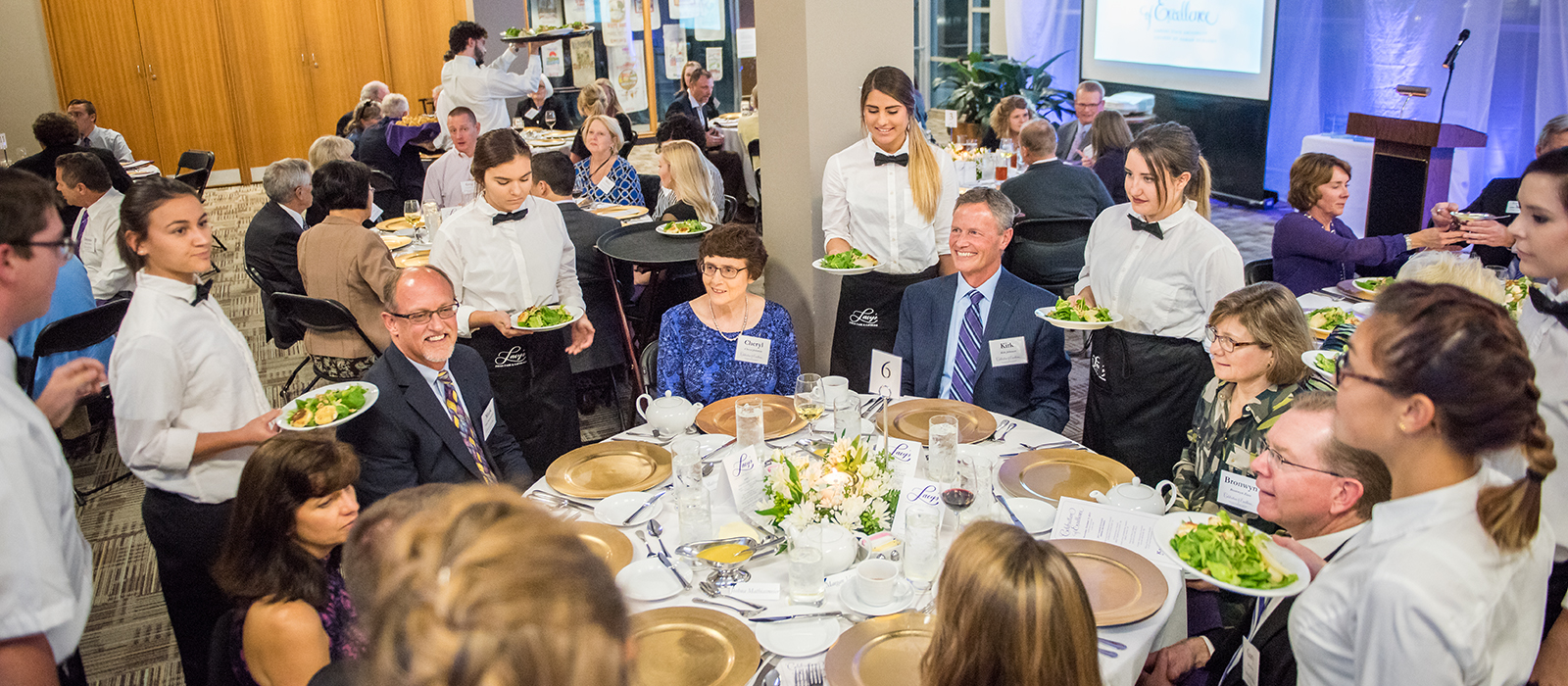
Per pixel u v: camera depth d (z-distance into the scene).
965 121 8.31
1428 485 1.17
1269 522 2.08
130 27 10.00
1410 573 1.13
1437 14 6.39
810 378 2.40
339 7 10.63
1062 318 2.76
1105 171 5.49
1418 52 6.57
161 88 10.26
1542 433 1.10
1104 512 1.99
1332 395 1.74
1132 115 8.26
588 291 4.20
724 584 1.79
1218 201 8.45
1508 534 1.11
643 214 5.44
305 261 3.95
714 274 2.83
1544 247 1.71
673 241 4.30
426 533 0.66
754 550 1.90
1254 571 1.55
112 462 4.30
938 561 1.76
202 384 2.19
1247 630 1.82
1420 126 5.02
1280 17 7.59
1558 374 1.73
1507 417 1.08
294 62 10.65
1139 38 8.88
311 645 1.56
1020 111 6.49
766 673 1.56
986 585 1.19
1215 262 2.61
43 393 1.80
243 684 1.59
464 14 10.98
